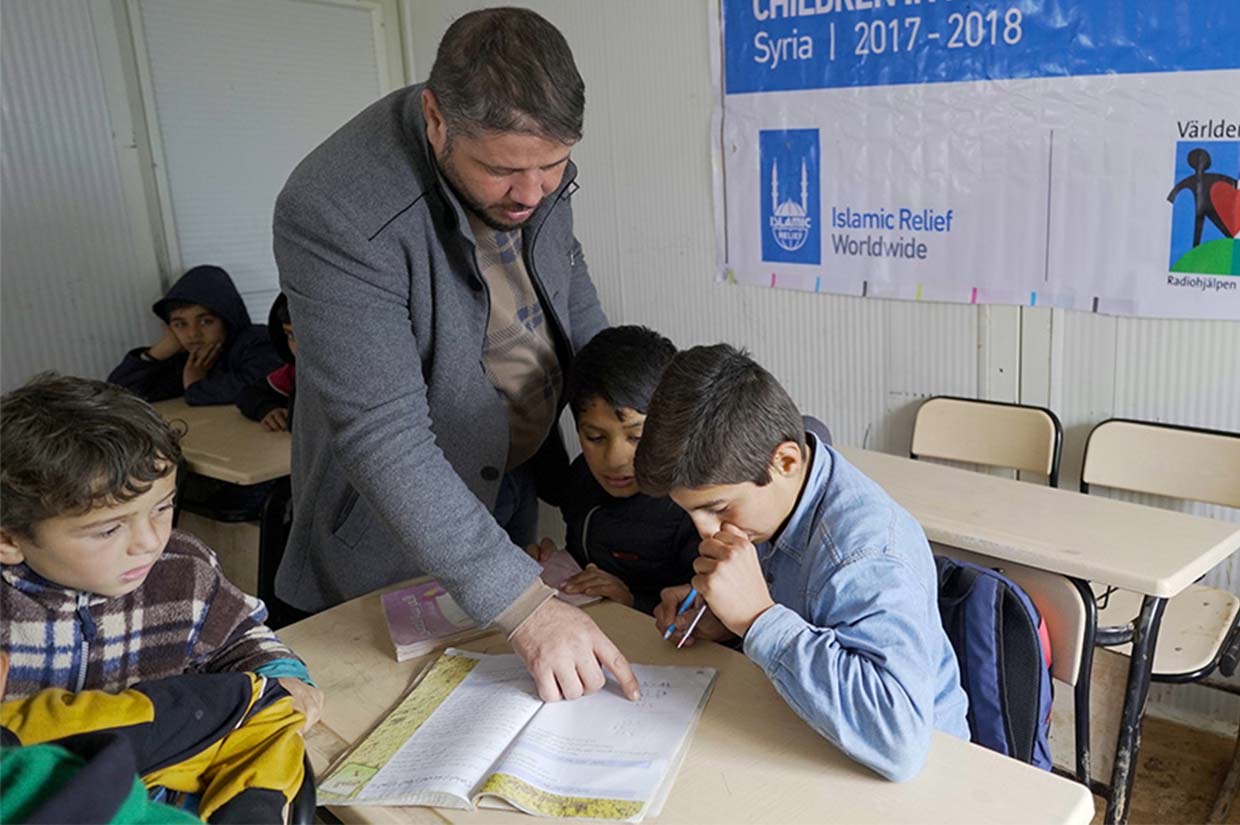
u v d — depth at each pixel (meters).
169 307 2.99
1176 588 1.47
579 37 3.05
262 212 3.38
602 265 3.23
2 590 0.96
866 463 2.11
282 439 2.57
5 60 2.72
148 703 0.83
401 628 1.26
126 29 2.95
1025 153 2.23
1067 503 1.80
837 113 2.52
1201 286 2.05
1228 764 2.10
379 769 0.95
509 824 0.85
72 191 2.90
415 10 3.57
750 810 0.85
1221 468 2.02
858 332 2.64
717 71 2.74
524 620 1.07
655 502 1.59
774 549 1.09
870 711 0.87
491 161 1.08
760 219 2.76
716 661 1.12
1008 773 0.88
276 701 0.93
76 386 0.91
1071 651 1.56
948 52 2.29
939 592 1.21
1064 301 2.24
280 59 3.33
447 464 1.18
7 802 0.47
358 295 1.18
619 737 0.96
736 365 1.05
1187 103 1.99
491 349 1.45
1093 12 2.07
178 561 1.07
